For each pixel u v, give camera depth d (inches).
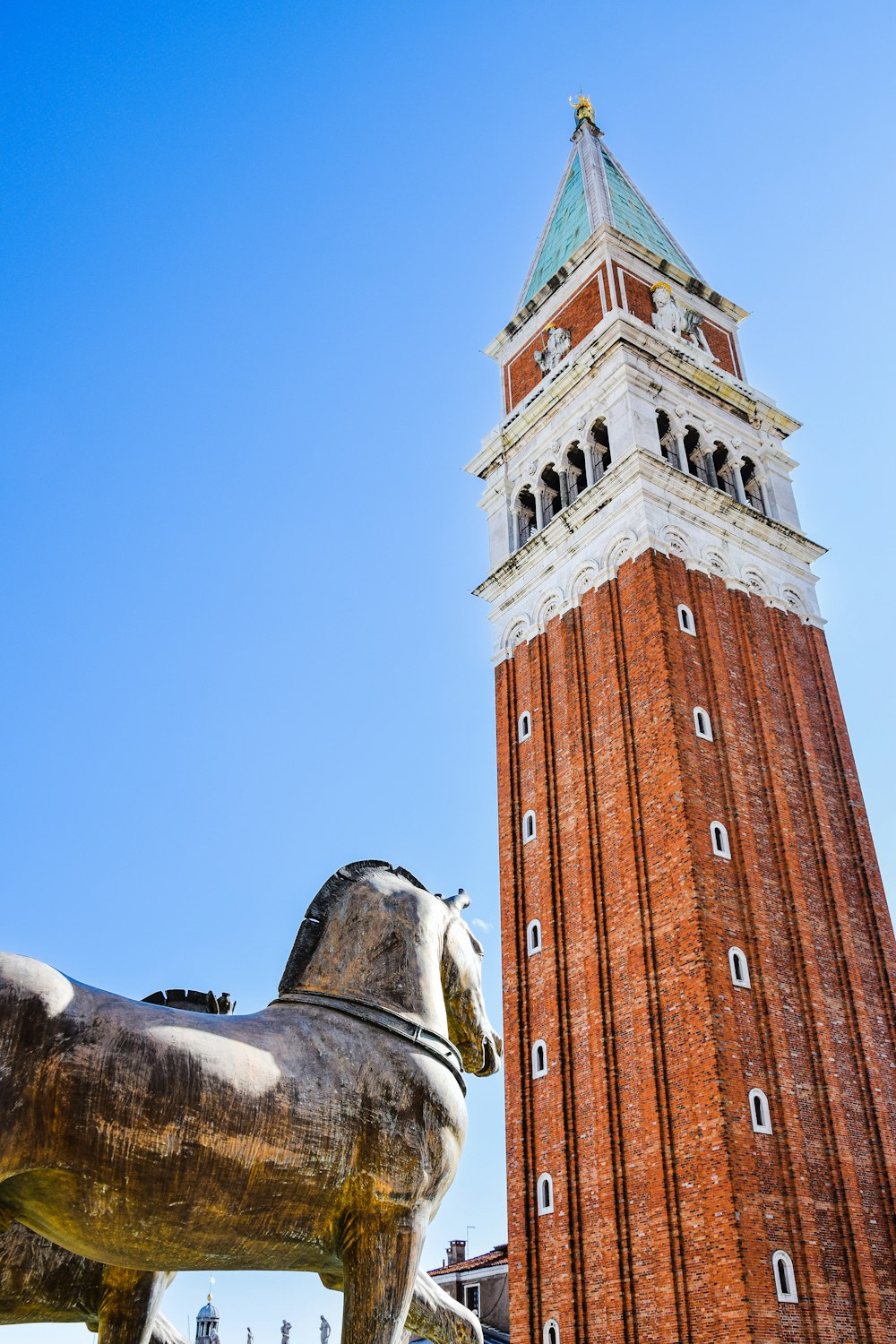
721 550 2110.0
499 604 2315.5
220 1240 309.6
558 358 2491.4
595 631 2015.3
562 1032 1750.7
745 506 2176.4
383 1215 328.5
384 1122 335.3
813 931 1768.0
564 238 2815.0
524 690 2156.7
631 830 1761.8
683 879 1636.3
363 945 372.8
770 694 2005.4
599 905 1768.0
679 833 1672.0
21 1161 280.2
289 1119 315.0
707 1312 1359.5
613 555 2037.4
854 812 1998.0
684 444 2279.8
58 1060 285.9
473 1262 2412.6
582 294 2517.2
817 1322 1364.4
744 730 1903.3
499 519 2455.7
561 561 2167.8
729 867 1691.7
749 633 2042.3
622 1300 1471.5
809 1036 1638.8
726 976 1571.1
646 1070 1565.0
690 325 2502.5
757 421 2449.6
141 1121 291.4
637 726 1840.6
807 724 2026.3
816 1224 1453.0
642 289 2497.5
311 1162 317.7
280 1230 317.7
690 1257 1407.5
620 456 2139.5
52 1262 364.5
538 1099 1758.1
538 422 2439.7
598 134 3090.6
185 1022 314.3
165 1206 295.7
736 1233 1358.3
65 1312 368.5
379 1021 354.3
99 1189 288.4
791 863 1792.6
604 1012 1673.2
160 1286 364.8
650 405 2215.8
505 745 2135.8
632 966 1658.5
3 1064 278.5
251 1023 334.0
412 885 405.7
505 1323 2278.5
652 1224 1471.5
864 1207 1524.4
